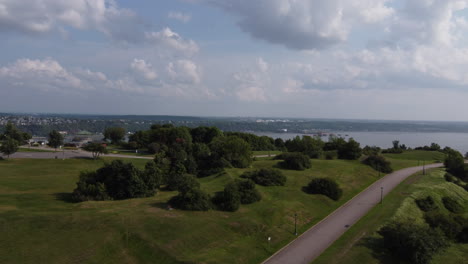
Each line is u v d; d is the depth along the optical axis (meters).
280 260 34.91
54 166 78.31
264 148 137.75
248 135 136.50
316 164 82.56
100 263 30.47
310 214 49.75
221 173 68.62
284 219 45.81
